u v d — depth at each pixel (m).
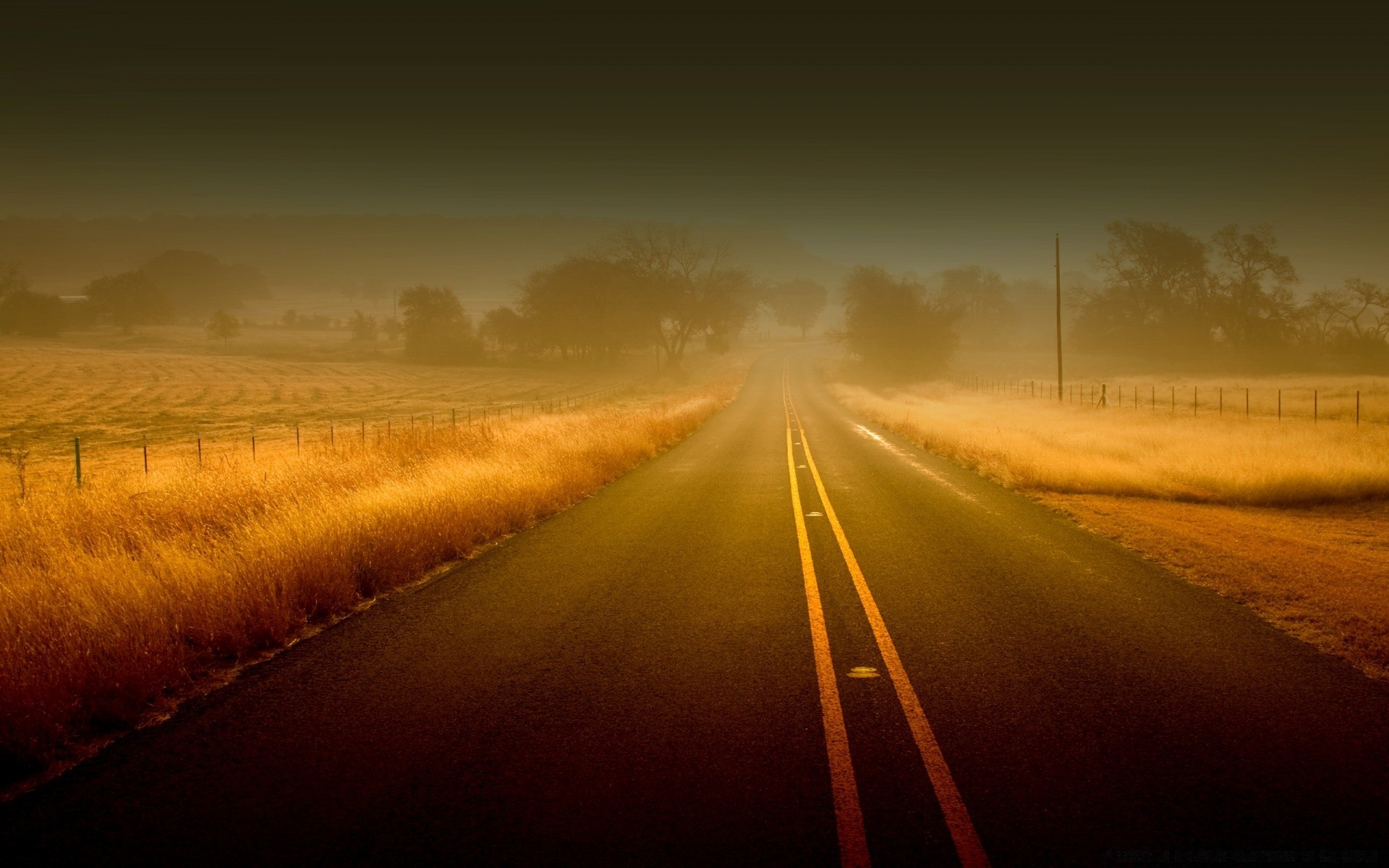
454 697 4.29
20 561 6.93
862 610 5.90
